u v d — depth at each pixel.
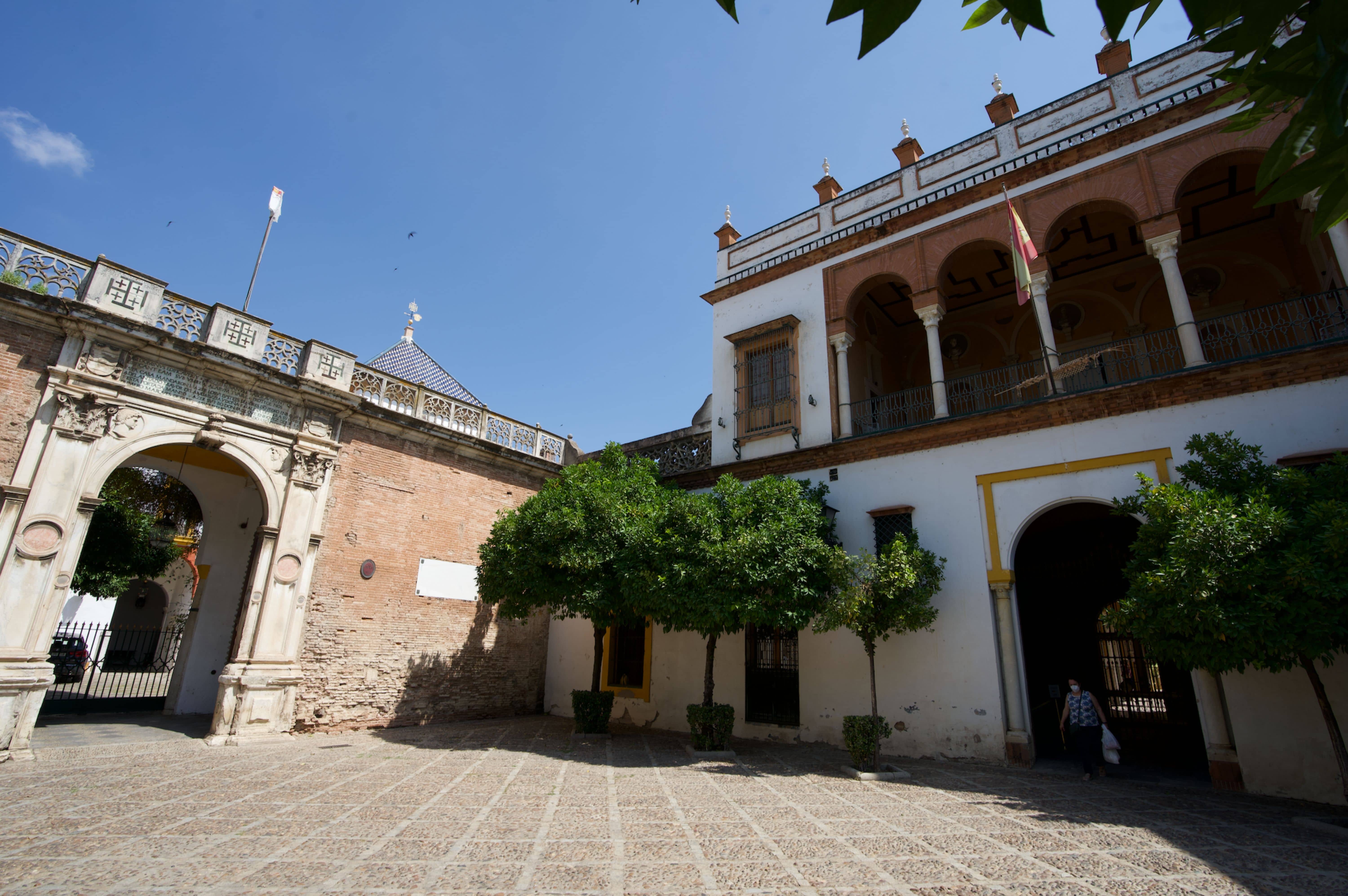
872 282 14.38
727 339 15.84
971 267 15.27
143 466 13.78
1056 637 14.47
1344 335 8.84
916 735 10.97
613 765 9.85
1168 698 13.50
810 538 10.45
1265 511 6.95
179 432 10.99
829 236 15.08
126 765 8.84
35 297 9.77
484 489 15.70
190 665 14.14
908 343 17.53
